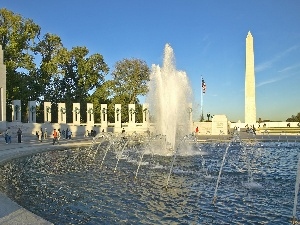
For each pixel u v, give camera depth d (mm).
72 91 71000
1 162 21938
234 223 9305
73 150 31922
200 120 64625
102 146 36594
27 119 61938
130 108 63531
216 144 36375
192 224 9250
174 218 9789
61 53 64688
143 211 10523
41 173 18156
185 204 11234
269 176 16188
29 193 13289
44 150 30422
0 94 52219
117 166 20328
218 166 19609
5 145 34438
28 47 62594
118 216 10070
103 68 70938
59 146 33625
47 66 63094
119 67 69750
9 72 56812
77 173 18016
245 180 15117
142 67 69875
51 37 66875
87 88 69875
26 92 59812
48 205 11438
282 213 10164
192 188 13602
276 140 41938
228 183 14492
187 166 19656
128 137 40406
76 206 11266
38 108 67750
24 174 17859
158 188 13727
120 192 13164
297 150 30062
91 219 9812
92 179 16141
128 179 15914
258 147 33094
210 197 12094
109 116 70312
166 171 17953
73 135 57094
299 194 12445
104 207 11070
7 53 57531
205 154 26438
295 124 69938
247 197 12047
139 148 32312
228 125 60656
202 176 16250
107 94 68500
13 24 58875
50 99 68625
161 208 10820
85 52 70938
